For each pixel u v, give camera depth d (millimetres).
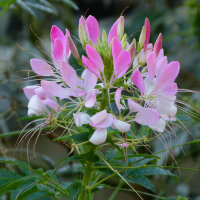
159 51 506
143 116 485
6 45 809
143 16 844
